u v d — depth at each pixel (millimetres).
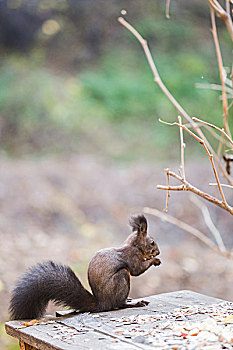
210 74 25203
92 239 12711
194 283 10008
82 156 19594
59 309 8117
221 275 10281
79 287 4395
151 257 4637
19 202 13898
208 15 28938
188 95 23719
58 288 4312
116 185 16156
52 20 27453
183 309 4336
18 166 17141
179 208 14422
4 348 7031
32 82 22797
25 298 4246
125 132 21969
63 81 24250
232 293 9516
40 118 21281
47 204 14078
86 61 26359
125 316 4191
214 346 3318
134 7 29141
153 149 20828
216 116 22047
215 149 19734
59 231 12969
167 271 10523
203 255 11562
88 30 27750
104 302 4406
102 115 22641
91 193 15492
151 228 13570
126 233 13453
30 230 12508
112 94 23781
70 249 11727
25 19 26672
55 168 17234
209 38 27578
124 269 4488
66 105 22297
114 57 26516
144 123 22750
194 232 4996
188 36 27734
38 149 20172
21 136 20547
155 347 3379
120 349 3371
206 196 3814
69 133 21125
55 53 26328
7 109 21266
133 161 19219
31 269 4426
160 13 29062
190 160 18906
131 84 24422
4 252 10820
